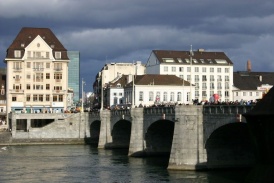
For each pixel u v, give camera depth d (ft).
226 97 588.50
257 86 597.52
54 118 442.09
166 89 498.28
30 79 499.10
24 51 499.10
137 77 520.42
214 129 226.99
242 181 207.82
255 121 150.51
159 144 313.53
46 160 301.63
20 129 472.44
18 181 225.56
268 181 145.79
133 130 314.76
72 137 436.35
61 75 507.30
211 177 220.23
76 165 276.62
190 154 240.53
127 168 260.01
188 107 240.12
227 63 588.91
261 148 150.00
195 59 585.22
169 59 577.02
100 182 219.41
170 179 218.18
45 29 524.93
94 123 431.02
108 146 382.42
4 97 533.55
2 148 388.37
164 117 272.72
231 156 240.94
